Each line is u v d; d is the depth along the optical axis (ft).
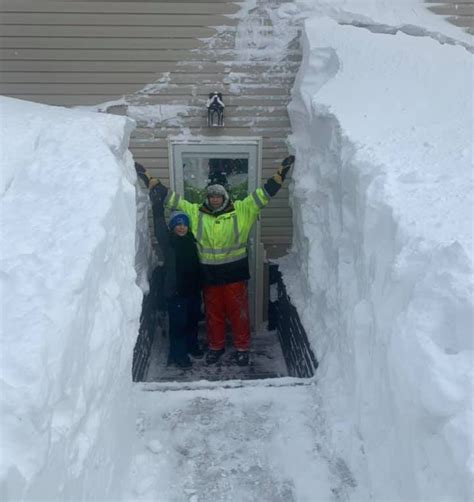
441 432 6.46
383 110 13.73
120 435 9.07
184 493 9.85
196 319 17.74
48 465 5.64
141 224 16.72
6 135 11.19
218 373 17.33
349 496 9.23
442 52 16.11
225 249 16.31
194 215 16.24
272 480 10.05
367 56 15.65
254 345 19.10
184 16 16.78
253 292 19.69
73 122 12.71
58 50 16.87
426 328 7.18
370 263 9.99
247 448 10.75
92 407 7.47
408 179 10.36
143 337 15.83
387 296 8.93
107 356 7.95
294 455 10.34
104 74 17.20
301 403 11.68
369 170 11.03
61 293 6.79
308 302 14.65
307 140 15.83
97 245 8.01
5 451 5.08
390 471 8.15
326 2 17.08
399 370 7.44
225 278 16.63
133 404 10.53
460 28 17.39
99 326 7.87
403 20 16.94
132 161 15.38
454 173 10.44
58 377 5.97
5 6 16.37
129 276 10.12
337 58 15.65
